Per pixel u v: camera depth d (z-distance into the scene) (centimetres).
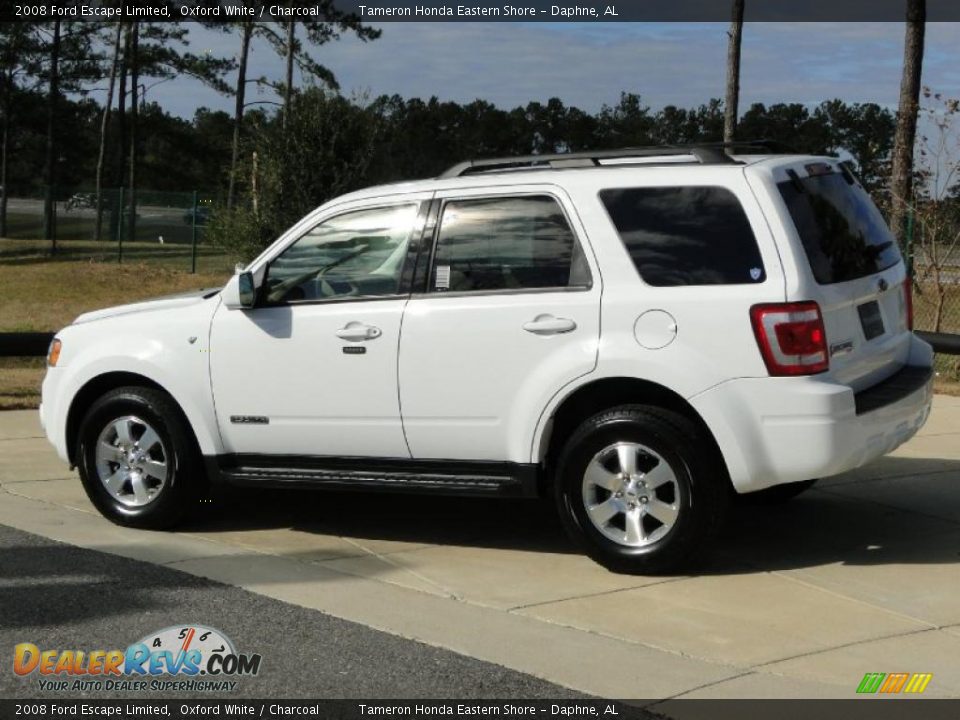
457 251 664
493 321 644
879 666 511
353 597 609
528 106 6638
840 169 686
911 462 895
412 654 528
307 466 702
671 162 654
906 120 1723
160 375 718
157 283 3166
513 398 642
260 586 627
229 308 707
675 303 609
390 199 686
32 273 3234
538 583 630
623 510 628
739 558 666
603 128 6638
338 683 495
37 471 894
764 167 620
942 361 1388
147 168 6381
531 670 509
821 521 741
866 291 642
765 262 602
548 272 641
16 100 5159
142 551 692
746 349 596
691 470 608
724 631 555
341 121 2227
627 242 627
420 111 6359
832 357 606
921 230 1452
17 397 1212
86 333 752
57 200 3809
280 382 695
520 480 647
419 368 661
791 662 516
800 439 591
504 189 658
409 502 816
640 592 611
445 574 648
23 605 593
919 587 614
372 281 683
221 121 7994
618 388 631
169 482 726
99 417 739
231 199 2905
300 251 701
